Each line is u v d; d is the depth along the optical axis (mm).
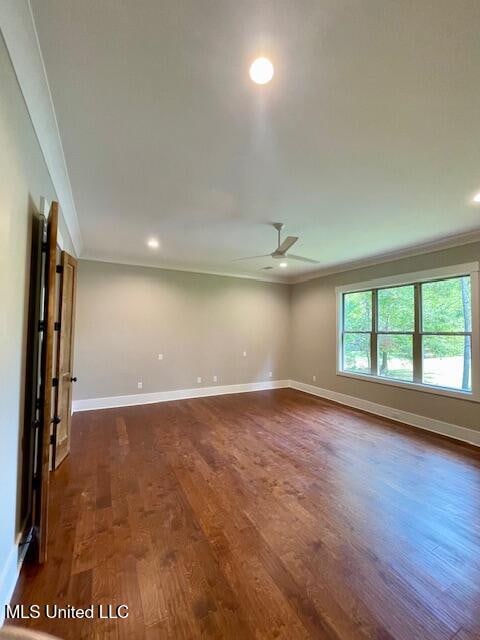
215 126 1896
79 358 5043
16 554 1681
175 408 5211
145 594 1580
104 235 4137
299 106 1709
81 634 1371
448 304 4223
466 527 2158
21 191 1643
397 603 1545
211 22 1239
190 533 2064
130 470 2953
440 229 3742
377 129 1911
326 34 1280
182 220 3545
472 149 2113
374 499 2498
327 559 1838
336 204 3053
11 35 1289
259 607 1512
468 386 3949
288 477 2850
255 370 6789
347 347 5816
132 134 1979
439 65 1423
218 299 6375
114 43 1335
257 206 3115
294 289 7121
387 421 4613
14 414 1652
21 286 1724
